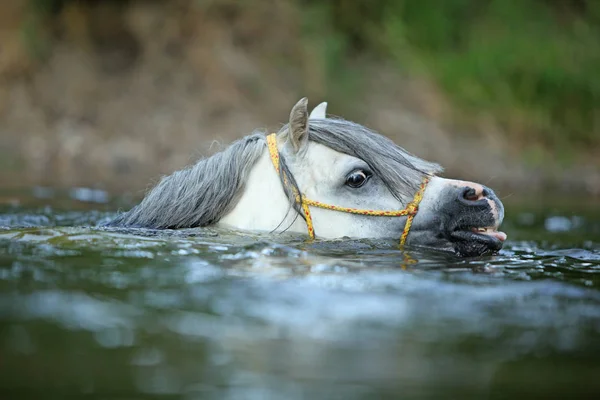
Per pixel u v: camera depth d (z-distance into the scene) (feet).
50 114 61.26
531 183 59.88
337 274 18.95
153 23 67.62
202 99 63.87
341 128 25.43
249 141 25.86
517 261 22.89
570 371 13.29
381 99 67.97
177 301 16.42
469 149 64.54
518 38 75.77
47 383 12.22
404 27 73.87
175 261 19.84
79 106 62.08
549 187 58.18
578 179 61.52
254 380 12.64
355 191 24.77
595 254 25.98
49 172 52.85
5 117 60.23
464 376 13.01
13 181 48.19
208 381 12.51
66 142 58.03
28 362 13.00
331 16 73.15
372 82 69.62
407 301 16.98
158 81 64.90
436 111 68.18
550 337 14.96
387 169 24.81
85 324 14.87
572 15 80.48
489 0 78.95
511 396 12.26
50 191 43.91
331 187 24.73
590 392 12.44
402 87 69.46
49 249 20.97
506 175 61.36
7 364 12.88
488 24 77.25
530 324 15.71
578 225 38.27
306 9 71.41
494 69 71.92
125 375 12.63
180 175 26.08
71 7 67.62
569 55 74.74
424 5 75.97
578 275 20.76
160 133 60.08
